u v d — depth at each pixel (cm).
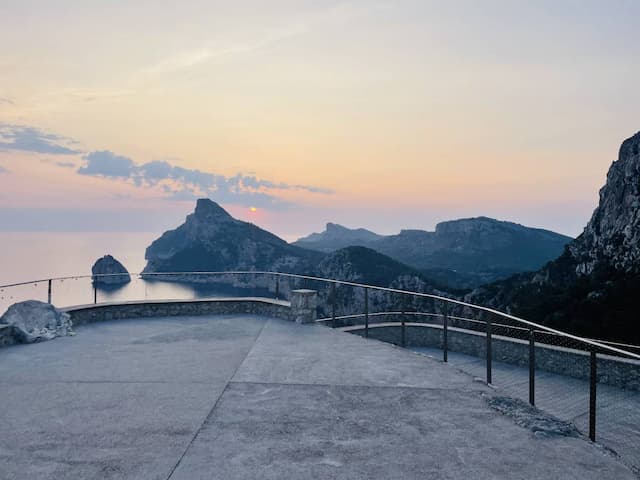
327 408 480
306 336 859
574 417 814
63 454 366
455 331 1324
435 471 343
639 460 642
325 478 331
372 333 1338
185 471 338
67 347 764
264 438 401
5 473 334
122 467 344
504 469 347
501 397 514
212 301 1107
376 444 391
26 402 492
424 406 488
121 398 507
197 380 577
